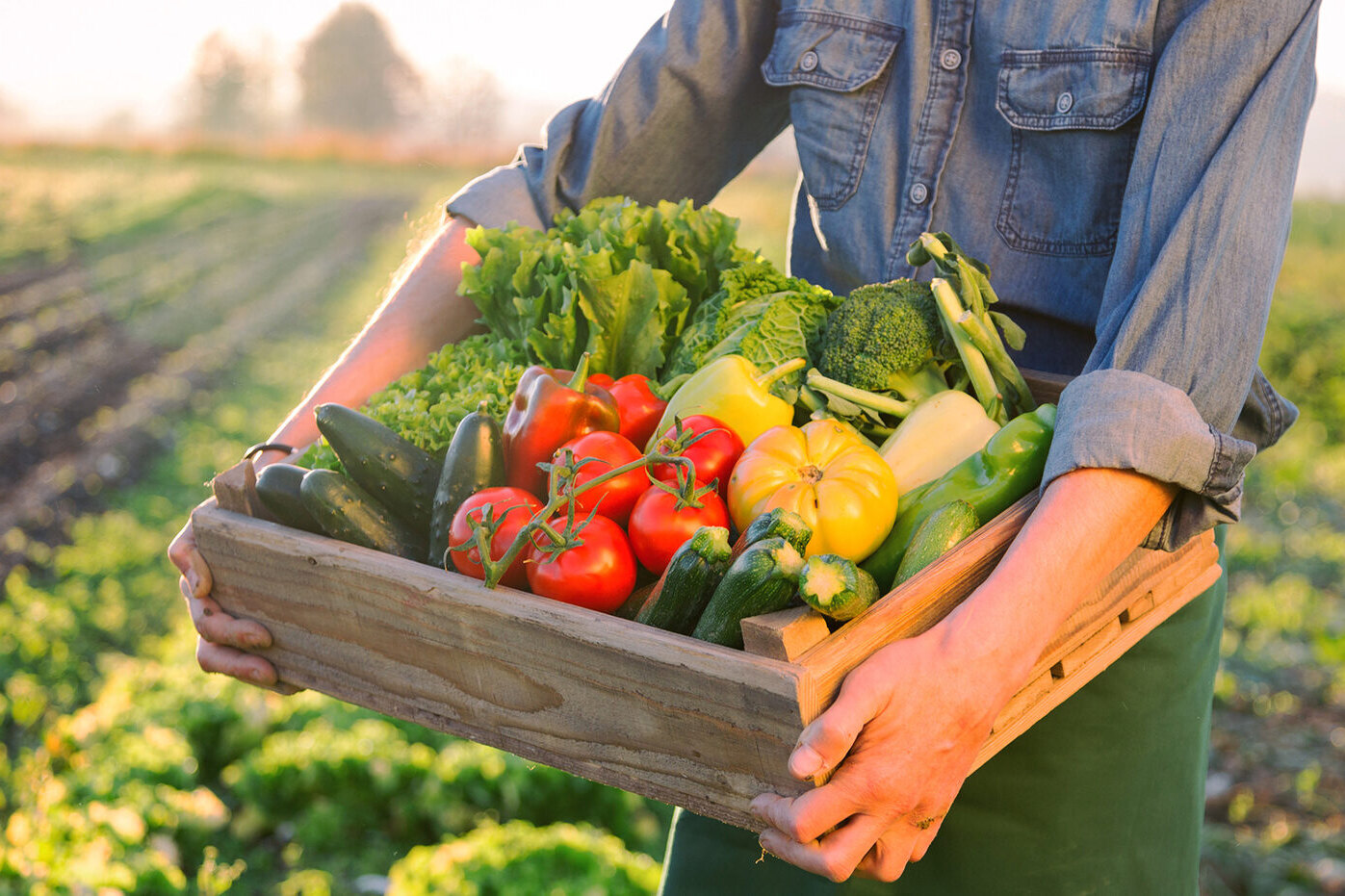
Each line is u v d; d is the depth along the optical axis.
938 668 1.34
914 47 2.07
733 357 1.86
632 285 2.07
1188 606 2.00
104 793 4.44
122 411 15.28
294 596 1.76
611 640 1.43
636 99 2.34
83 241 32.94
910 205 2.10
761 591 1.38
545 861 3.74
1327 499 10.51
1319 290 25.73
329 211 48.00
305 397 2.17
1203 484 1.51
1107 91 1.87
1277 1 1.63
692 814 2.33
